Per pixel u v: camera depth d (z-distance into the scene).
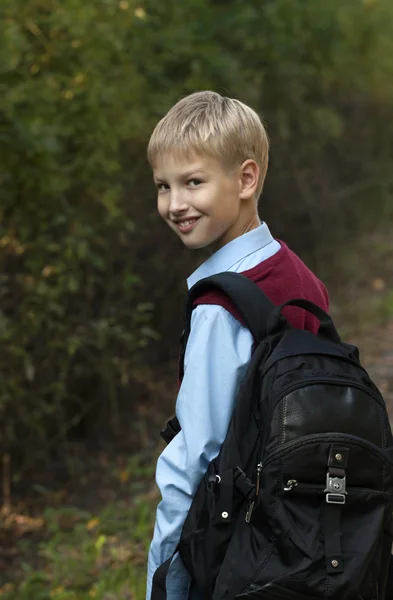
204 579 2.16
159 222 7.99
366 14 11.84
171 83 7.76
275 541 2.06
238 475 2.12
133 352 7.96
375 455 2.10
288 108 10.56
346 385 2.13
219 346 2.24
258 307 2.25
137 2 6.75
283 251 2.46
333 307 10.30
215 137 2.31
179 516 2.23
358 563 2.04
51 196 6.25
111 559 5.53
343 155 12.47
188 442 2.21
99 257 7.09
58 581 5.45
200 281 2.30
